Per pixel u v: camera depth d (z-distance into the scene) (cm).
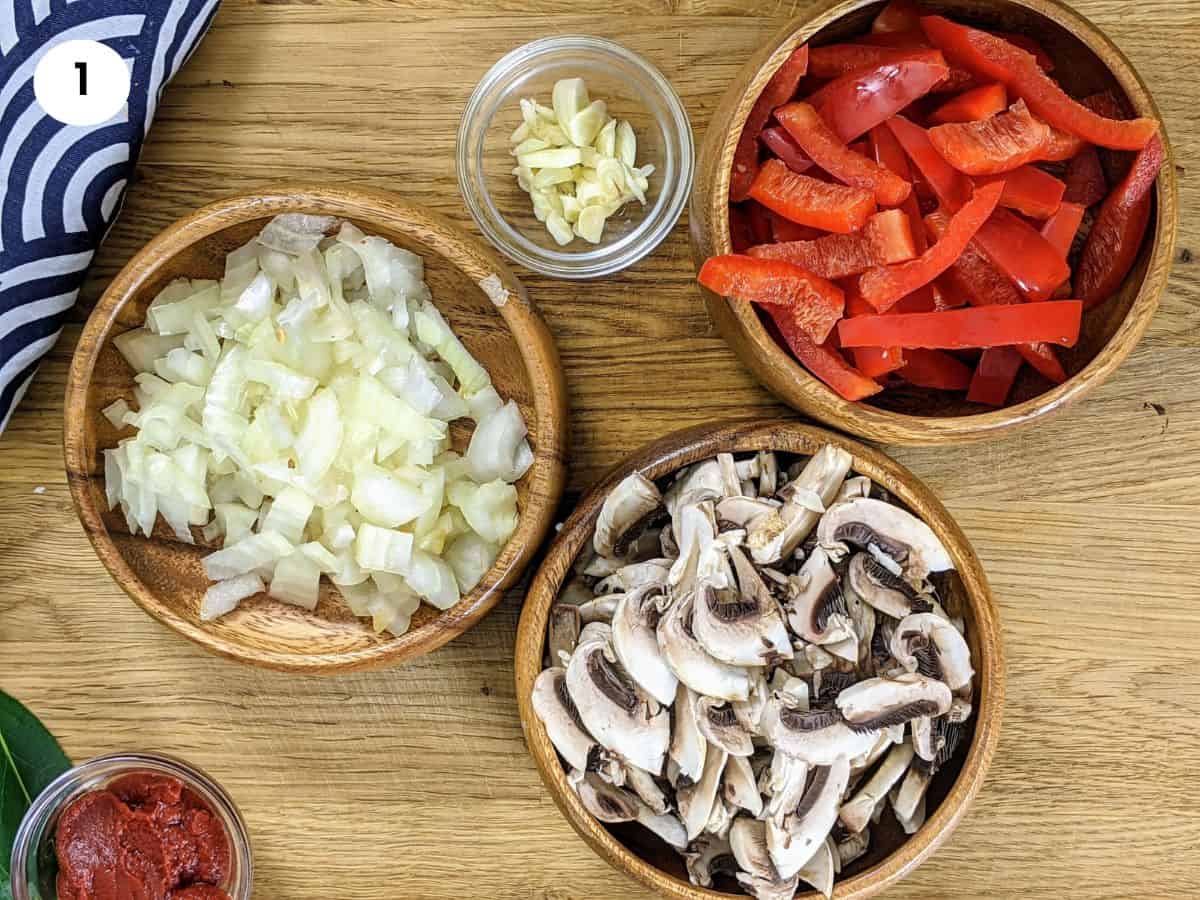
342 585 44
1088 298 42
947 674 41
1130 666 47
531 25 46
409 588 45
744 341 41
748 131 41
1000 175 40
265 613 45
